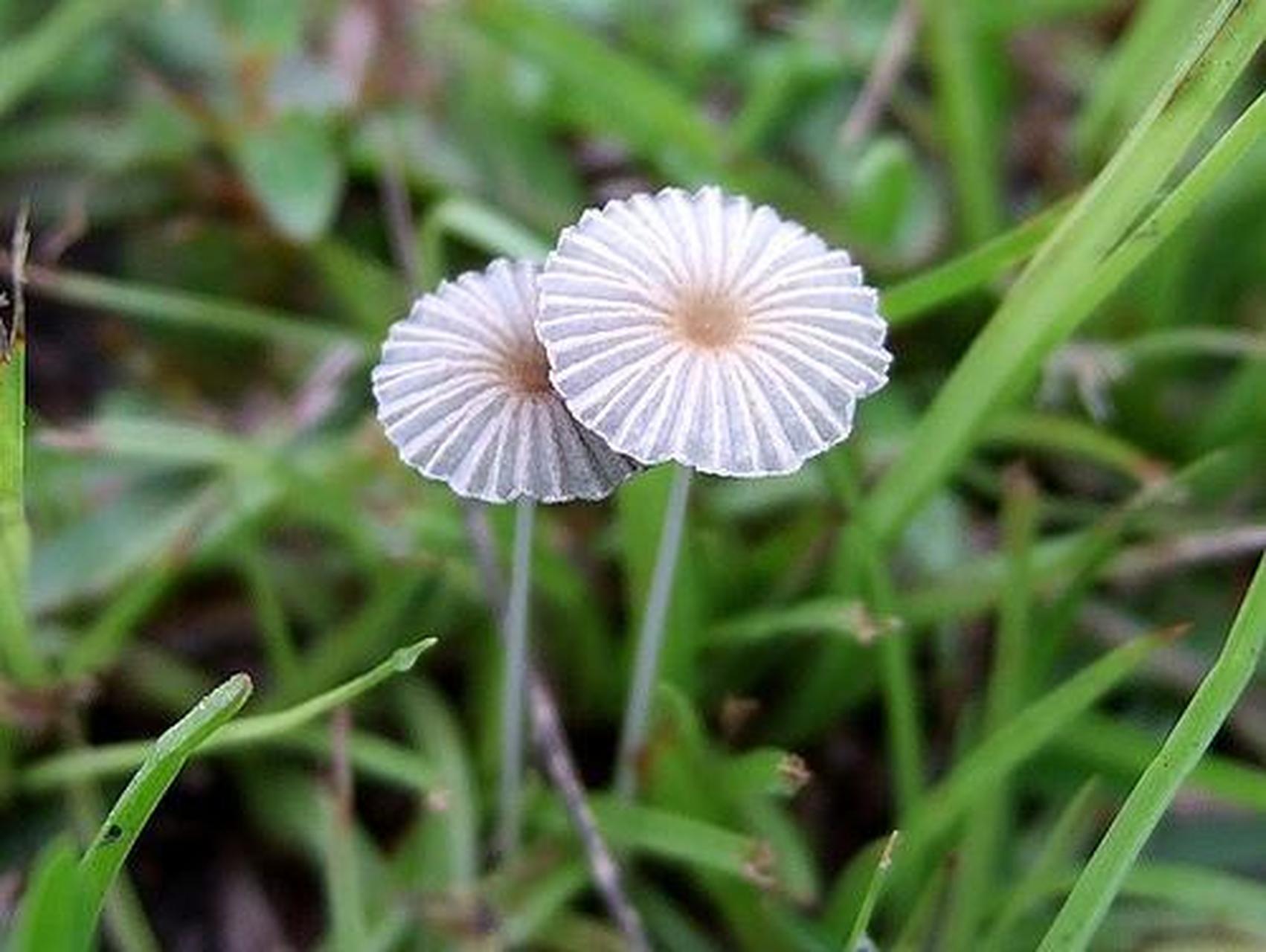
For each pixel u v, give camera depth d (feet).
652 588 0.41
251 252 0.56
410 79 0.57
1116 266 0.40
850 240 0.54
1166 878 0.42
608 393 0.30
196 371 0.56
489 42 0.57
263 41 0.57
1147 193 0.38
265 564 0.50
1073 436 0.49
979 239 0.53
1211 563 0.50
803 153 0.59
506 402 0.33
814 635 0.48
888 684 0.43
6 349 0.36
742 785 0.43
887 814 0.49
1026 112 0.60
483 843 0.47
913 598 0.47
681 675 0.45
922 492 0.44
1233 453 0.51
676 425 0.30
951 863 0.40
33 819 0.47
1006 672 0.43
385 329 0.53
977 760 0.40
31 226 0.57
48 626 0.49
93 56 0.59
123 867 0.47
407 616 0.49
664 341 0.31
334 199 0.54
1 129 0.59
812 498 0.49
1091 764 0.45
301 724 0.45
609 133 0.55
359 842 0.46
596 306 0.31
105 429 0.47
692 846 0.42
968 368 0.42
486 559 0.46
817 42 0.58
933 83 0.59
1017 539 0.42
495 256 0.57
